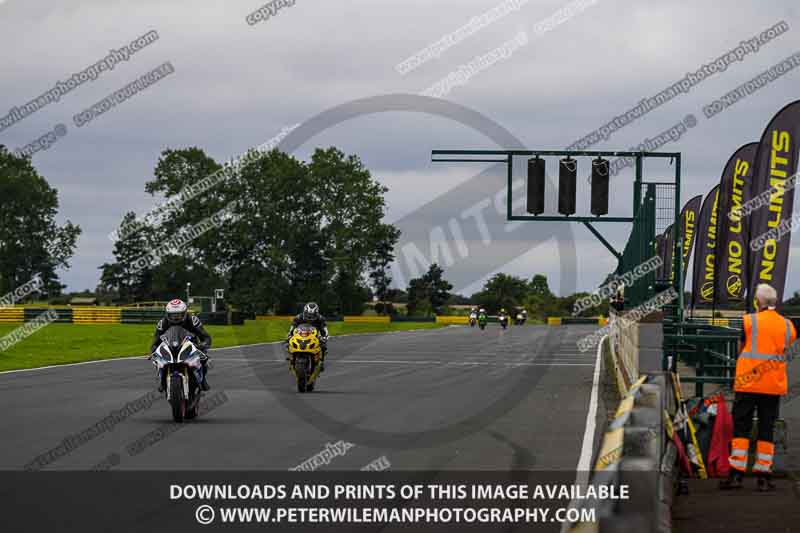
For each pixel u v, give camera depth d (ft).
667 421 38.88
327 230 350.84
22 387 83.35
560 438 52.03
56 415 61.41
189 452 45.65
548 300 465.06
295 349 78.74
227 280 365.81
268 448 47.21
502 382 92.89
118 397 73.92
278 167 350.84
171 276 378.94
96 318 263.90
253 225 355.36
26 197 406.41
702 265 109.91
